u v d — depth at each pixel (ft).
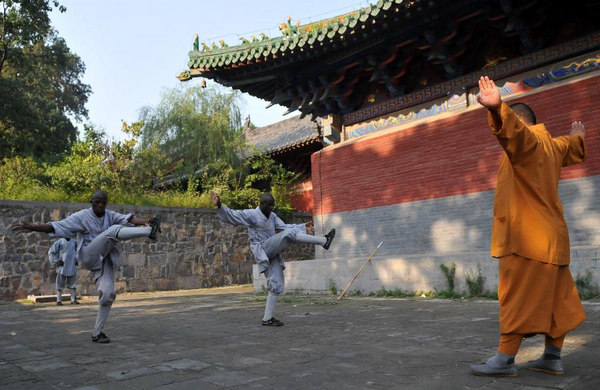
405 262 32.65
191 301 37.58
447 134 36.42
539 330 10.24
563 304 10.59
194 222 59.41
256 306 31.07
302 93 43.39
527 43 32.53
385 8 32.12
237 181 78.07
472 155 34.88
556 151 11.35
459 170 35.45
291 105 45.55
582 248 25.52
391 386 10.37
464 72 36.91
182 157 77.51
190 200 62.13
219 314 27.02
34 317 28.27
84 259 17.53
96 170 60.59
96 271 17.80
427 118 38.50
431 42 34.83
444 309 24.45
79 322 24.88
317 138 68.80
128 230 16.96
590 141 29.45
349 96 43.52
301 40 36.91
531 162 10.61
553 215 10.63
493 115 10.18
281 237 20.80
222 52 40.55
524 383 10.16
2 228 44.88
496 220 11.02
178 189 73.56
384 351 14.38
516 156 10.50
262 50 38.58
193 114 75.56
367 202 40.86
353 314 24.30
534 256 10.33
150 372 12.47
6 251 44.83
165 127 75.87
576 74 31.12
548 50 32.40
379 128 41.68
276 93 44.96
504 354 10.61
